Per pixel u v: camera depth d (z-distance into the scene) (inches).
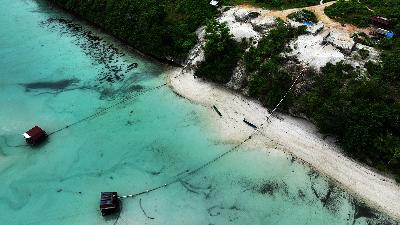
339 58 1676.9
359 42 1739.7
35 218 1346.0
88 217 1338.6
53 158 1549.0
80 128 1670.8
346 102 1510.8
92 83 1909.4
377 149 1424.7
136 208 1354.6
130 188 1421.0
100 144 1596.9
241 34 1882.4
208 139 1592.0
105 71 1982.0
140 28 2086.6
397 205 1318.9
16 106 1800.0
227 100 1760.6
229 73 1823.3
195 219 1315.2
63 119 1717.5
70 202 1387.8
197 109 1732.3
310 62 1692.9
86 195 1407.5
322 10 1947.6
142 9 2137.1
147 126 1665.8
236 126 1638.8
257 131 1609.3
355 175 1419.8
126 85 1881.2
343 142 1502.2
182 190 1408.7
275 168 1467.8
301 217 1309.1
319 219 1300.4
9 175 1489.9
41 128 1672.0
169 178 1451.8
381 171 1418.6
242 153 1529.3
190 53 1948.8
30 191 1432.1
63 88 1889.8
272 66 1732.3
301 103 1625.2
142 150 1563.7
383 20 1786.4
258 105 1722.4
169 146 1573.6
